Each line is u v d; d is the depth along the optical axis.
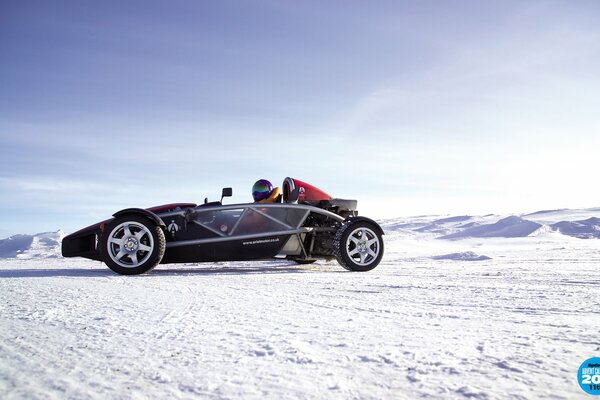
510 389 1.08
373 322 2.06
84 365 1.33
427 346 1.56
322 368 1.29
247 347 1.56
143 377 1.21
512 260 7.95
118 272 5.11
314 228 6.06
